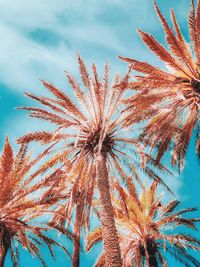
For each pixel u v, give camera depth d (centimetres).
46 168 1678
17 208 1725
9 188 1702
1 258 1688
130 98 1714
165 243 2080
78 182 1659
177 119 1736
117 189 1756
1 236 1738
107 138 1688
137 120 1648
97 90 1688
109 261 1355
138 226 2252
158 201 2356
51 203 1717
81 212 1675
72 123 1638
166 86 1658
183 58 1625
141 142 1669
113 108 1684
